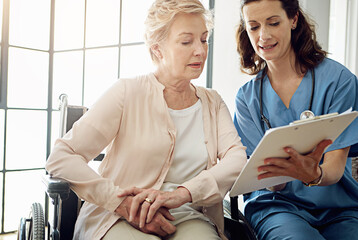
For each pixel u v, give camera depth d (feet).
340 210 4.36
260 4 4.18
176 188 3.85
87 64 9.71
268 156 3.29
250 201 4.70
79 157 3.67
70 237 4.48
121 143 3.89
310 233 3.91
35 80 10.08
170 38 3.87
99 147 3.80
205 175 3.72
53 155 3.68
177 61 3.85
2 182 9.43
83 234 3.78
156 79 4.12
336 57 7.91
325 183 3.89
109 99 3.85
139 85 4.03
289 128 2.95
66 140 3.72
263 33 4.25
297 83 4.54
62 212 4.47
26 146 9.88
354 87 4.31
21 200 9.74
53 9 10.22
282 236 3.96
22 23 9.82
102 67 9.46
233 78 7.65
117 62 9.20
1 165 9.43
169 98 4.13
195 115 4.18
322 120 3.08
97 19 9.55
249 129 4.79
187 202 3.61
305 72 4.51
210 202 3.70
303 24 4.50
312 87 4.41
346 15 7.70
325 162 4.03
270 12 4.18
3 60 9.45
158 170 3.86
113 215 3.65
